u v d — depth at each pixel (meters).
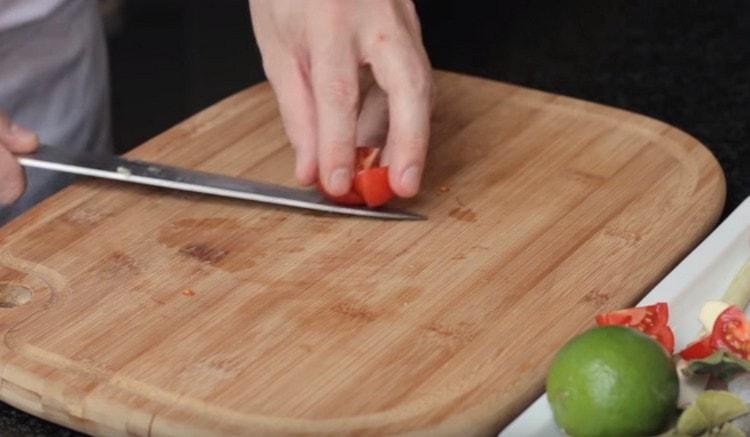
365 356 1.25
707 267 1.35
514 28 1.96
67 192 1.51
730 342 1.20
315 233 1.44
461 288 1.35
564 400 1.08
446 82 1.73
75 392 1.21
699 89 1.81
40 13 1.76
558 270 1.38
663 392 1.07
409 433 1.17
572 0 2.04
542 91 1.71
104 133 1.97
